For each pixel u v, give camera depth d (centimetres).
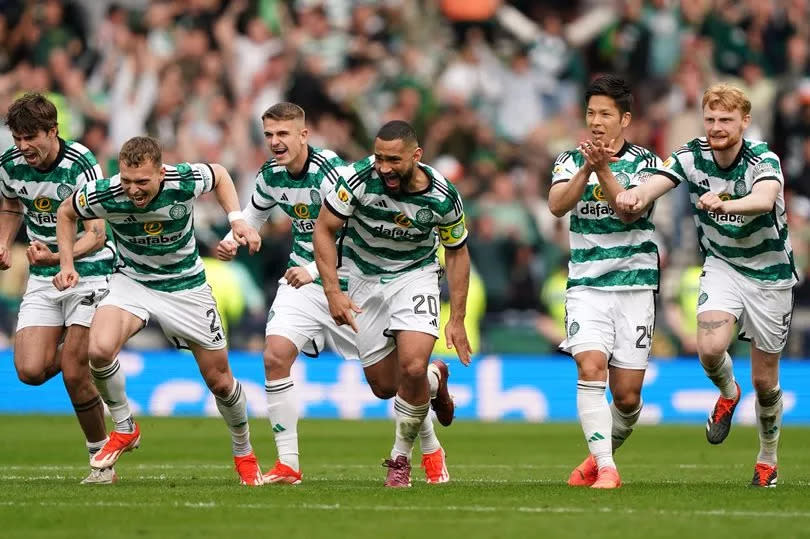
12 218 2394
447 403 2448
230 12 5766
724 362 2223
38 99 2222
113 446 2227
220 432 3844
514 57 5966
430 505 1853
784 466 2819
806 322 4981
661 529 1592
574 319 2167
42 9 5753
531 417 4631
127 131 5516
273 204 2427
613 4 6084
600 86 2141
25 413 4550
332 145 5475
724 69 5944
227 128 5500
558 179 2148
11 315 4859
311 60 5719
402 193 2112
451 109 5662
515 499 1936
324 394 4603
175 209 2142
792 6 6056
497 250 5116
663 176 2131
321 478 2453
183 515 1734
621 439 2292
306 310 2358
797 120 5616
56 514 1744
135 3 6041
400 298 2188
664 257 5138
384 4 6053
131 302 2188
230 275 4822
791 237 5169
